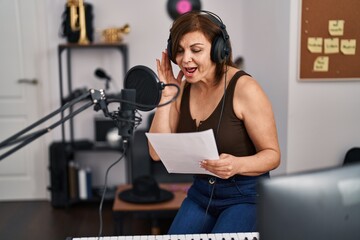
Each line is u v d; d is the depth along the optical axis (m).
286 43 2.47
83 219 3.24
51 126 0.94
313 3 2.34
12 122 3.66
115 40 3.41
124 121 1.07
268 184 0.67
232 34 3.69
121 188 2.62
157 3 3.60
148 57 3.67
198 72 1.39
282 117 2.58
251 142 1.46
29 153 3.70
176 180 3.09
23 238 2.88
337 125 2.49
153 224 2.38
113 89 3.69
